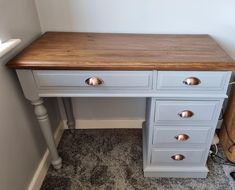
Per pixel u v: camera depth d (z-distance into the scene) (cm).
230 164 143
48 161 144
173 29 136
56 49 110
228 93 149
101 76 99
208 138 120
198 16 131
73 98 165
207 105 108
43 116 116
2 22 95
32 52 106
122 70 97
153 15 132
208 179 134
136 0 128
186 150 125
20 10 111
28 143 122
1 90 96
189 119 113
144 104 167
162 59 98
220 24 132
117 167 144
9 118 103
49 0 130
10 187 103
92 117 174
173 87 101
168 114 112
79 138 169
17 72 100
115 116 174
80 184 133
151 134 120
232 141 142
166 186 130
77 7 132
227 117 151
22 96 115
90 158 151
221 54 104
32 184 123
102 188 130
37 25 133
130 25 136
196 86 100
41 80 102
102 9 132
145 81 100
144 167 134
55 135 159
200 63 94
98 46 114
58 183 133
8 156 102
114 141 166
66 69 97
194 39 126
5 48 90
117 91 104
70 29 139
